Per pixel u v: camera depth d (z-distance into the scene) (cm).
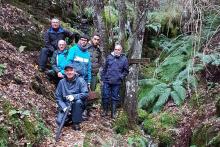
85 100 458
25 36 605
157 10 721
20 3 686
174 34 749
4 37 577
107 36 519
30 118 401
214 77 580
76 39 649
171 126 514
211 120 455
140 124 543
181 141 476
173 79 623
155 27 718
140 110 563
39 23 663
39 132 396
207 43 514
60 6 753
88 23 763
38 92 498
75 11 775
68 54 496
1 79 455
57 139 407
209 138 424
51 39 556
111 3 696
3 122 367
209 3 508
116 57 502
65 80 447
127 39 535
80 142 412
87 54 497
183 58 639
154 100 586
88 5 764
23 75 500
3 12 607
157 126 516
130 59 508
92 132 447
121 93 534
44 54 552
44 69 556
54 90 543
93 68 521
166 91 574
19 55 552
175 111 545
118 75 501
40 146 386
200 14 453
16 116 388
